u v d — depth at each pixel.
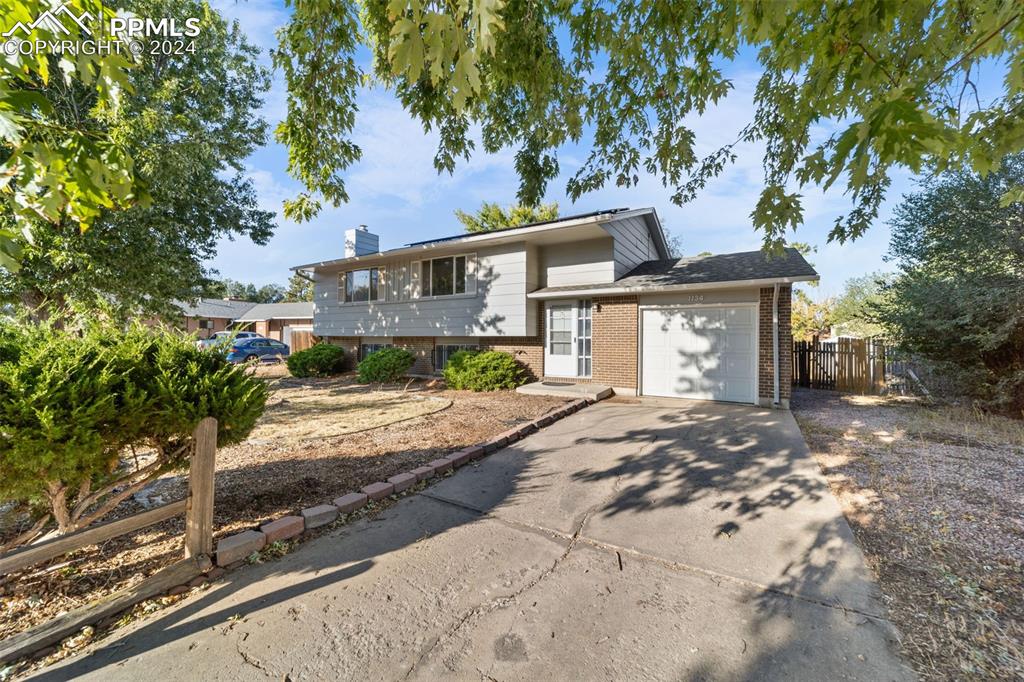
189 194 10.73
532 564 2.92
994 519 3.45
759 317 8.70
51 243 8.36
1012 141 2.12
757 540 3.20
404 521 3.58
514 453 5.50
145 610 2.43
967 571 2.74
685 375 9.51
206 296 13.30
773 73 3.47
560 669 2.02
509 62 4.28
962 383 7.74
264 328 30.56
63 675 1.98
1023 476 4.43
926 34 2.17
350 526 3.49
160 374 2.81
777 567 2.84
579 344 10.93
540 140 5.61
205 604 2.50
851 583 2.64
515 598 2.55
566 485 4.38
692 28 3.77
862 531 3.32
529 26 4.00
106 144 2.20
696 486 4.30
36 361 2.38
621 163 5.44
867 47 2.05
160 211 9.99
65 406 2.38
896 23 2.22
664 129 4.80
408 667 2.04
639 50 4.12
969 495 3.95
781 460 5.05
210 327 31.30
